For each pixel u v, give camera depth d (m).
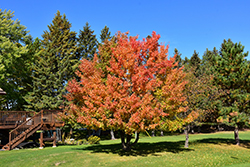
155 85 16.58
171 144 24.02
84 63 17.62
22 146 21.42
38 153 17.06
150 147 21.36
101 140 33.25
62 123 23.55
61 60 35.56
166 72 17.62
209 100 23.50
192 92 21.94
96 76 16.66
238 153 19.28
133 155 16.62
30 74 35.03
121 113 14.43
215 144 24.31
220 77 24.69
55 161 14.37
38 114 21.81
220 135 37.06
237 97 23.78
